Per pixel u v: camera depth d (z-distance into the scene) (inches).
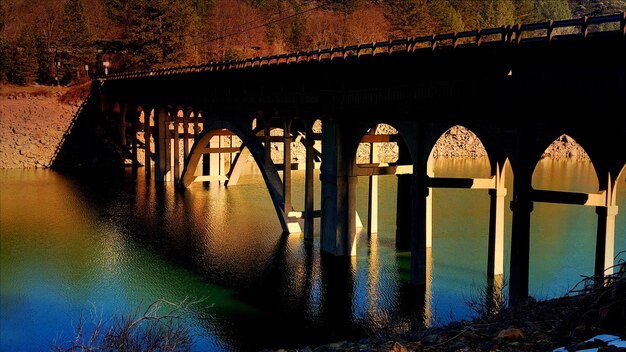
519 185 896.9
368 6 5270.7
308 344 853.8
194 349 831.1
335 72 1306.6
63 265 1245.1
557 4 5802.2
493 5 4766.2
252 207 1843.0
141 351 506.3
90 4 4832.7
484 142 1103.0
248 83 1670.8
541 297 990.4
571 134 855.7
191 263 1259.2
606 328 435.5
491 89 913.5
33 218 1684.3
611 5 6983.3
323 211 1333.7
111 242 1428.4
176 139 2209.6
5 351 834.8
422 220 1093.8
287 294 1069.8
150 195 2047.2
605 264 876.6
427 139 1072.8
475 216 1652.3
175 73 2139.5
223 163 2405.3
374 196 1492.4
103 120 3016.7
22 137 2849.4
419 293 1053.8
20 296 1058.7
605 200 867.4
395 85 1146.7
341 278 1154.0
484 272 1160.8
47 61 3831.2
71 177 2459.4
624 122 800.3
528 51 906.7
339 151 1272.1
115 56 4084.6
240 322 938.1
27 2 5007.4
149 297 1055.6
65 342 848.3
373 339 560.4
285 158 1497.3
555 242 1369.3
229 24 4761.3
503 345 455.5
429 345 485.7
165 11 3494.1
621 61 810.2
